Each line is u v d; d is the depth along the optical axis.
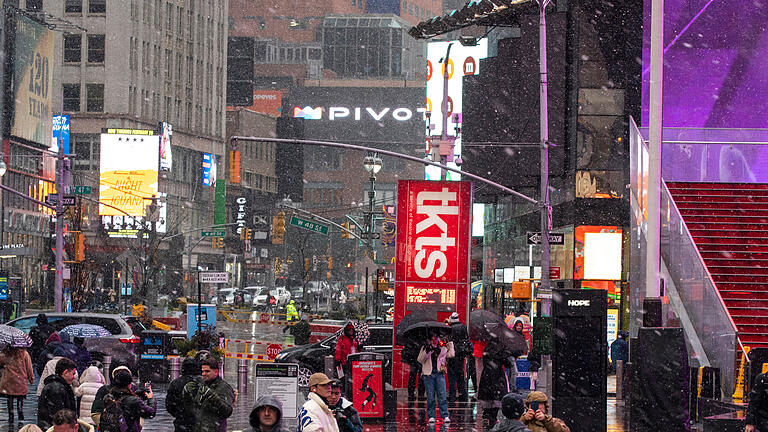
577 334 21.19
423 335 29.28
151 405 17.16
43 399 18.81
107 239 114.00
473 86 60.91
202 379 15.52
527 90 52.91
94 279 86.12
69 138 115.06
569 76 51.09
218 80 139.12
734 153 44.78
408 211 32.44
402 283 32.28
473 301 65.00
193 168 131.25
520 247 58.09
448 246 32.25
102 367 34.53
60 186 52.03
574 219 48.12
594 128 49.06
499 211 66.25
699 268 27.70
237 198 148.62
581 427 21.03
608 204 48.12
